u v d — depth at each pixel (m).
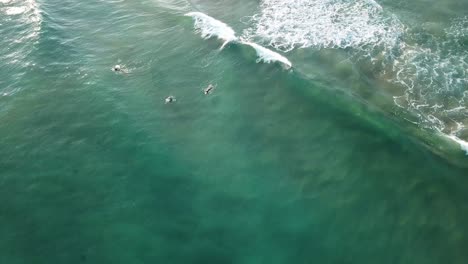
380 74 34.91
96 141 30.30
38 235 24.91
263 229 25.19
